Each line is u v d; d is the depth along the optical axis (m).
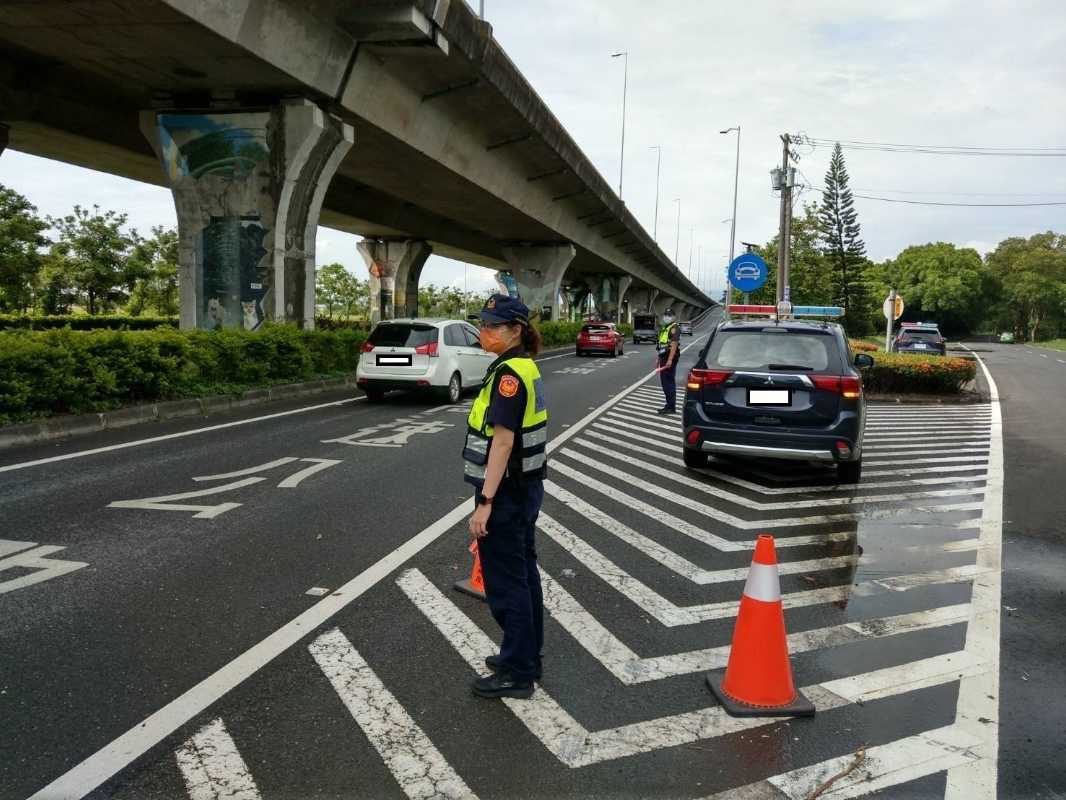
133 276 37.50
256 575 4.86
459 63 17.02
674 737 3.16
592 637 4.13
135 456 8.29
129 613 4.21
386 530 5.89
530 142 24.33
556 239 40.22
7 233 29.77
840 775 2.90
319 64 14.83
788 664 3.42
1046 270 96.56
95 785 2.74
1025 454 10.20
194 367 12.17
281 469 7.90
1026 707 3.44
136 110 18.05
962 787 2.83
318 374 15.81
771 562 3.43
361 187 29.42
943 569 5.40
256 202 15.84
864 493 7.71
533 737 3.13
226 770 2.85
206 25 11.83
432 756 2.97
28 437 8.88
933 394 17.78
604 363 27.62
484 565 3.48
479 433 3.53
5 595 4.41
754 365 7.91
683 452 8.97
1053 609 4.66
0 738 3.00
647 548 5.71
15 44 13.15
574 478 8.10
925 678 3.71
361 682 3.54
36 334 9.91
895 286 89.25
